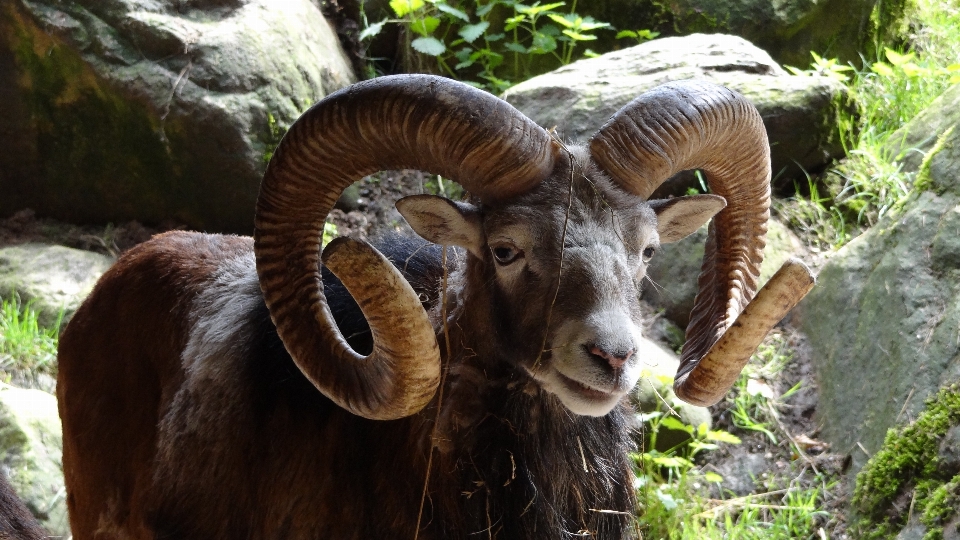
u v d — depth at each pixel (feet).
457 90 11.09
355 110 11.22
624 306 11.14
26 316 22.77
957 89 24.66
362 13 30.71
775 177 25.11
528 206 11.32
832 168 25.16
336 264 10.24
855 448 19.21
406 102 11.10
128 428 14.70
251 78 25.82
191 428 13.41
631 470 13.92
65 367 15.64
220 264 14.71
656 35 29.66
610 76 25.99
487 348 12.21
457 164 11.38
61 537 18.63
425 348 10.53
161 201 26.30
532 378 12.14
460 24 30.66
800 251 23.59
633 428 13.85
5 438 19.31
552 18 29.68
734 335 11.94
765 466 20.26
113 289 15.30
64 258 24.70
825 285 22.03
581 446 12.69
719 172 13.42
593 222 11.35
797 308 22.65
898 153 24.67
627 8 30.04
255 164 25.66
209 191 25.95
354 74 30.76
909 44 30.89
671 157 11.91
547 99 25.88
